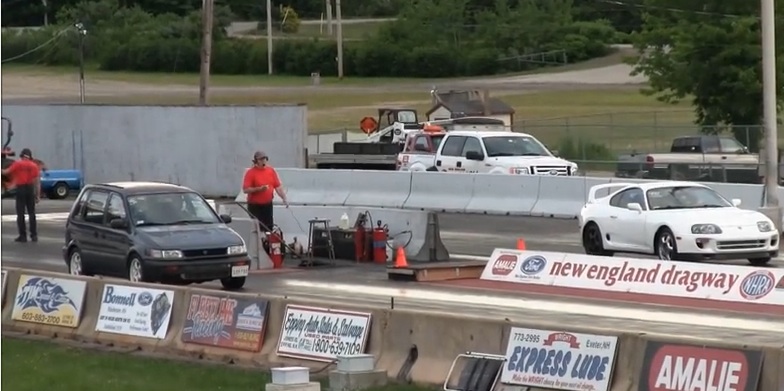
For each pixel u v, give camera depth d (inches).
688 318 1499.8
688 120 5797.2
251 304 1240.2
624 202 2089.1
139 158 3949.3
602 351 932.6
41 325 1487.5
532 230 2618.1
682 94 4596.5
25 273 1529.3
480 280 1932.8
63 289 1470.2
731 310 1572.3
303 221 2301.9
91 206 1911.9
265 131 3700.8
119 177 4001.0
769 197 2397.9
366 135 5196.9
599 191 2193.7
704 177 3361.2
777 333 1376.7
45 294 1492.4
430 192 3061.0
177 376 1163.9
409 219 2185.0
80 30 7140.8
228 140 3762.3
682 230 1934.1
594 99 7121.1
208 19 4030.5
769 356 842.2
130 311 1378.0
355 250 2191.2
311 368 1160.8
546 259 1884.8
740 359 852.6
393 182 3122.5
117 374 1189.1
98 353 1333.7
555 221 2770.7
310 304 1187.3
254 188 2142.0
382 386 1063.0
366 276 1993.1
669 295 1713.8
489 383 1000.2
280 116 3681.1
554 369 961.5
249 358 1225.4
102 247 1859.0
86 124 4062.5
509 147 3147.1
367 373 1066.7
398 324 1107.9
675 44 4584.2
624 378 919.7
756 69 4416.8
